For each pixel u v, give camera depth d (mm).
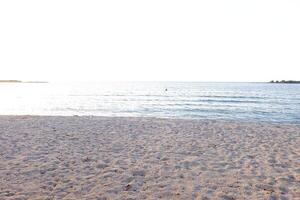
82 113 22672
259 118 19828
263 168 6574
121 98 41062
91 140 9625
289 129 12273
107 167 6547
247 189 5250
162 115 21391
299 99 39469
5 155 7566
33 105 29641
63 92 64250
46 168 6453
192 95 48969
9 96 47625
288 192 5121
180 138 10070
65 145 8828
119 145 8875
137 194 4980
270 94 53969
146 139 9844
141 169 6402
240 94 53375
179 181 5660
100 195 4941
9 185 5406
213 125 13172
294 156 7672
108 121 14312
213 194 4996
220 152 8078
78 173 6125
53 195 4941
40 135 10461
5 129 11797
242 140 9820
